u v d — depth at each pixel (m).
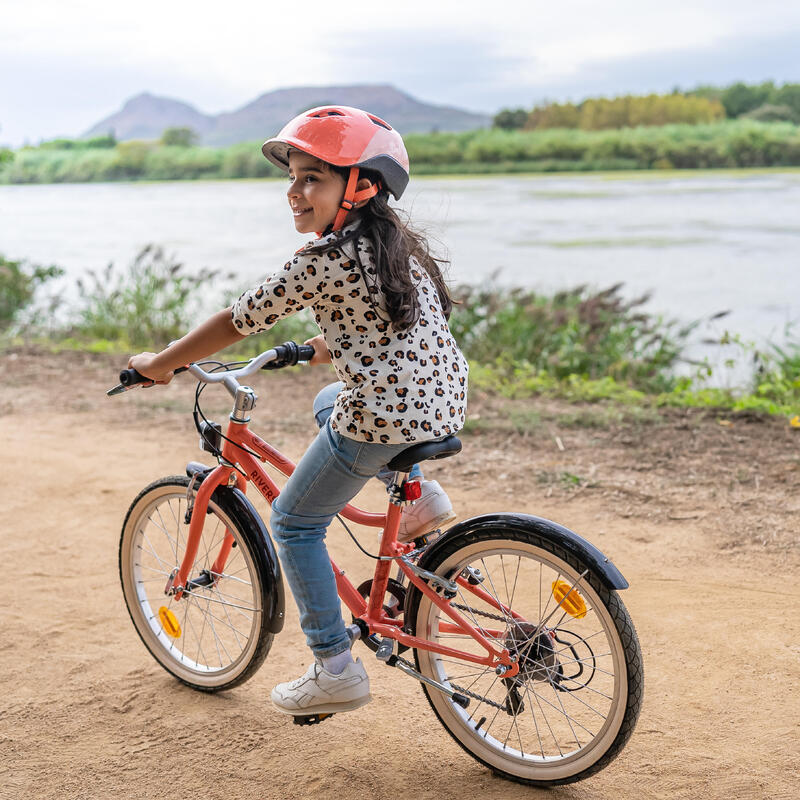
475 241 19.64
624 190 36.03
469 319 9.27
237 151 65.56
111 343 9.81
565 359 8.38
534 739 3.05
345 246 2.43
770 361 7.93
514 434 6.27
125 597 3.59
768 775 2.80
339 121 2.44
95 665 3.58
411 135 67.12
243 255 17.97
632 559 4.37
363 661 3.62
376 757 2.99
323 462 2.66
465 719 2.96
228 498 3.20
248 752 3.02
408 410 2.50
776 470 5.37
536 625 2.77
